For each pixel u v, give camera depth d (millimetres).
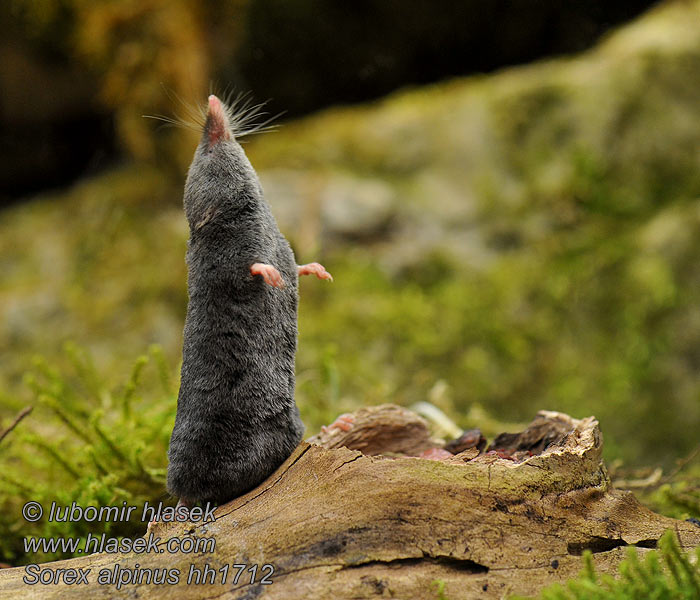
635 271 11234
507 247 12172
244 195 3562
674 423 10367
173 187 13672
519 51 13562
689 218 11383
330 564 3254
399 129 13086
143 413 6035
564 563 3354
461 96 13242
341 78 13336
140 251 12852
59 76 13453
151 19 12008
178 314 11992
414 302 11500
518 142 12594
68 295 12312
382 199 12328
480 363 11078
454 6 12398
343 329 11219
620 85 12344
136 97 12547
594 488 3629
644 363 10711
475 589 3223
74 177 15242
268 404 3639
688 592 3080
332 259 12086
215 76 12336
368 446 4500
